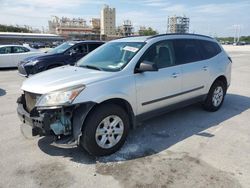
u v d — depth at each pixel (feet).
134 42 15.11
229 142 14.06
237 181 10.34
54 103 11.03
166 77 14.87
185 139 14.48
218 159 12.12
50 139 14.42
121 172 11.04
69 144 11.55
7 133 15.31
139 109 13.79
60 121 11.34
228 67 20.26
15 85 31.27
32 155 12.57
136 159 12.17
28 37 295.89
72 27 425.69
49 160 12.09
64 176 10.77
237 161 11.94
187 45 17.16
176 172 10.98
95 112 11.79
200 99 18.19
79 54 34.96
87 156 12.48
